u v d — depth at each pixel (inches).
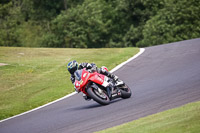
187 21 6491.1
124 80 1813.5
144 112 1042.1
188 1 6530.5
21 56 3053.6
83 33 6983.3
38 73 2397.9
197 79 1471.5
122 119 1010.1
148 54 2532.0
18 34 7524.6
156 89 1430.9
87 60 2556.6
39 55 3061.0
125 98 1359.5
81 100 1566.2
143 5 7303.2
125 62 2335.1
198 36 6348.4
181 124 757.9
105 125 983.0
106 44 7303.2
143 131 776.9
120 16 7603.4
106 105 1289.4
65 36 7219.5
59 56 2933.1
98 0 7253.9
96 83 1250.6
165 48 2709.2
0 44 7308.1
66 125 1117.1
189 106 940.0
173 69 1839.3
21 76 2351.1
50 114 1395.2
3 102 1813.5
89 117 1151.0
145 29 6732.3
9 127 1311.5
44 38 7465.6
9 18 7716.5
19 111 1625.2
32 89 2000.5
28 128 1211.9
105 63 2373.3
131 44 7244.1
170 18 6604.3
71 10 7145.7
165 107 1053.8
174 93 1266.0
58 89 1905.8
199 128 698.8
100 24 7022.6
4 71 2503.7
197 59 1985.7
